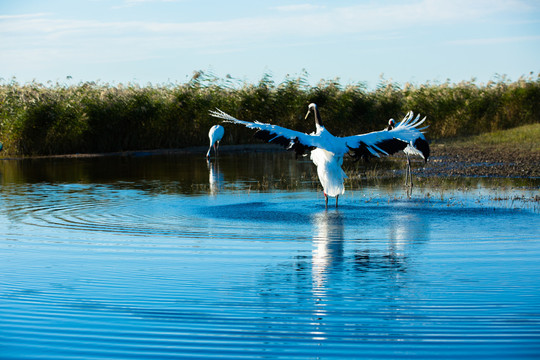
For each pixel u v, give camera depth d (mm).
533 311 5699
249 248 8586
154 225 10492
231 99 33781
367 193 14461
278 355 4809
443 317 5574
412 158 25188
